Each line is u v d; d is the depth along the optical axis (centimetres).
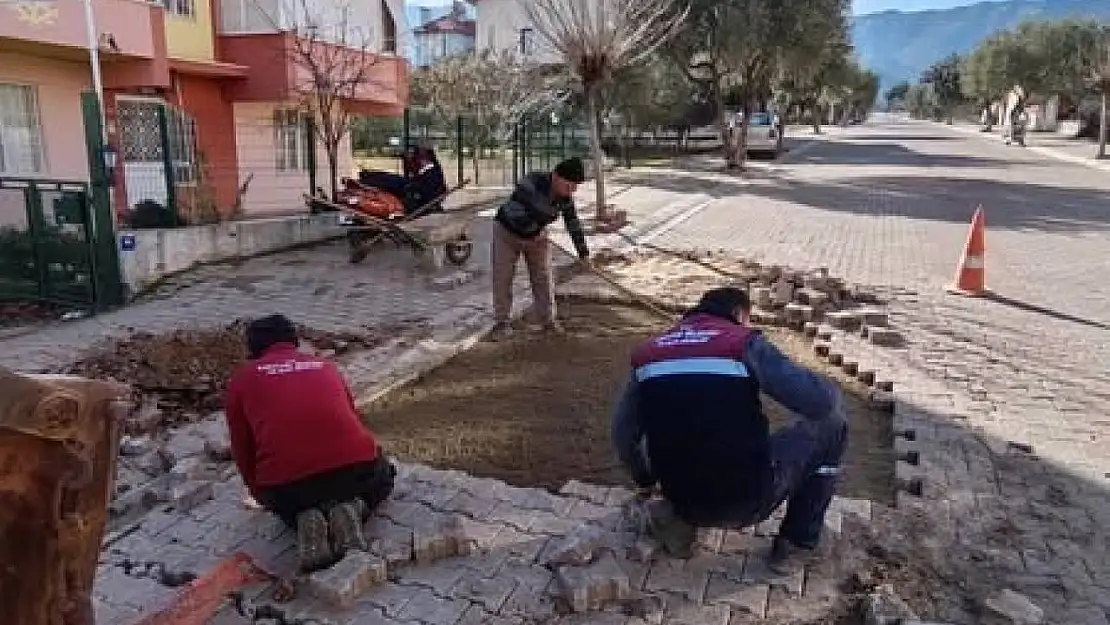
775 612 324
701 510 334
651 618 320
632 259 1095
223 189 1584
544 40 2003
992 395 588
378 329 767
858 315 753
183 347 679
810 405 325
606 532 378
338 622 319
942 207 1731
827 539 366
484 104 2483
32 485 168
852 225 1453
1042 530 400
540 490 423
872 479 455
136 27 1245
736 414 326
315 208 1381
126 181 1302
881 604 321
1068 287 948
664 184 2266
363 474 371
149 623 301
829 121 8700
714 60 2709
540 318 745
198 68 1427
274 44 1530
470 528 385
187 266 1053
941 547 379
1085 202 1848
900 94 19812
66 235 903
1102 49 3391
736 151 2825
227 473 450
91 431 174
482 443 497
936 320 786
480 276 1015
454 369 643
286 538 381
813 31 2638
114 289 916
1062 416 553
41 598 175
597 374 622
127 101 1377
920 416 540
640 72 2672
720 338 337
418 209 1138
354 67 1605
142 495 420
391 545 360
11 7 1084
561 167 696
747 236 1331
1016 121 5150
